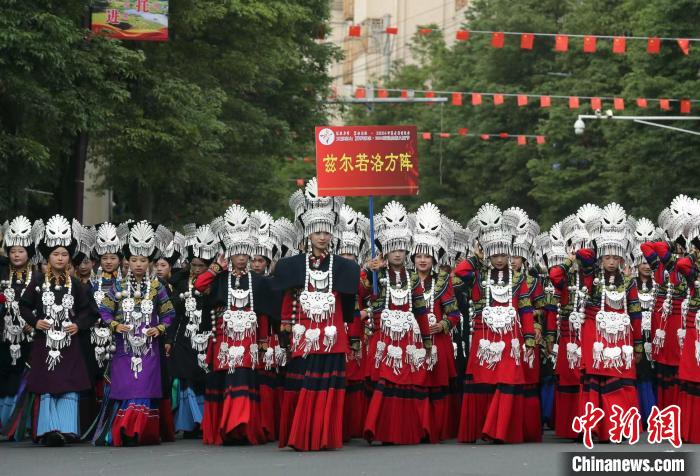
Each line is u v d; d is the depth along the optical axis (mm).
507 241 18641
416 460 16016
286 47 44688
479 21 71312
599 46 59938
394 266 18531
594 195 59344
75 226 20062
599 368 18281
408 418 18328
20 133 30125
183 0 36812
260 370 18984
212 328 18750
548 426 21672
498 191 68938
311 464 15688
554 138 60188
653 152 48125
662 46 47062
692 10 46656
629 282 18438
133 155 36938
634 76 48438
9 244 20391
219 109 38062
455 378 19891
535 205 68375
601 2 62188
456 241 21594
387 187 21828
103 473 15305
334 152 21781
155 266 21484
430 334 18406
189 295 20953
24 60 28281
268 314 18531
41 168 30656
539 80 66938
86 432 19625
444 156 74688
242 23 40438
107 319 19125
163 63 37062
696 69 47188
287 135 47594
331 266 17531
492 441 18906
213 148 38031
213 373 18891
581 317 18516
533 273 19125
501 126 69188
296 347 17469
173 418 20828
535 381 18828
